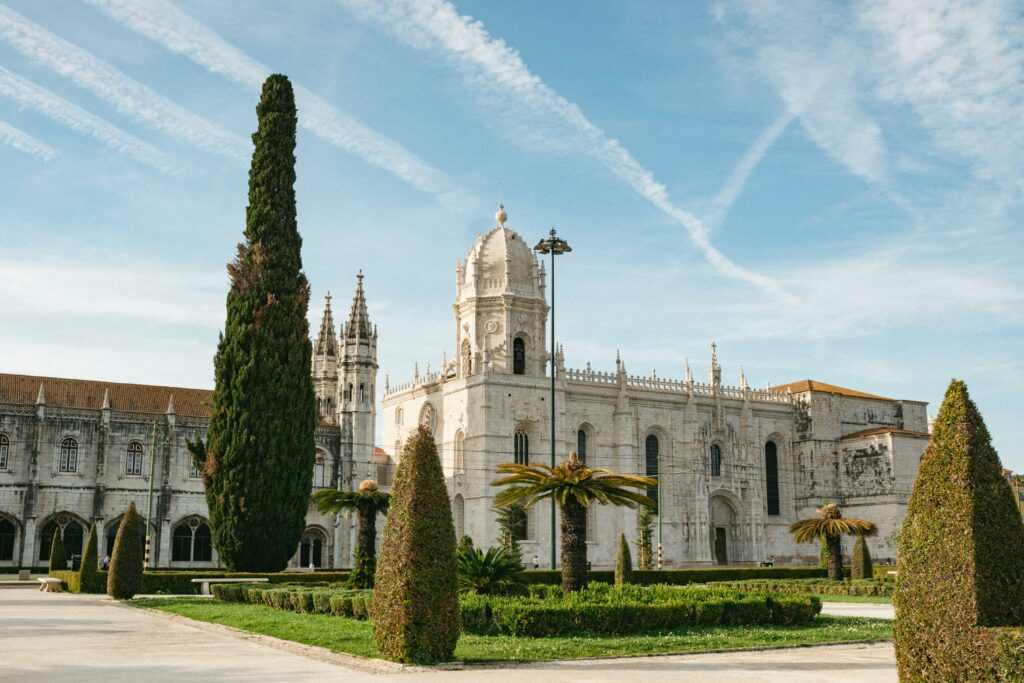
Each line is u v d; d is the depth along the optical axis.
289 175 65.19
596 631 29.80
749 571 77.69
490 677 20.36
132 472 86.31
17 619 37.41
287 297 62.72
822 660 23.97
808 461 112.81
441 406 106.62
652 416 105.88
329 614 36.59
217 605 44.31
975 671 15.62
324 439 95.62
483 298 101.06
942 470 16.84
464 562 36.25
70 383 89.56
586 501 34.47
